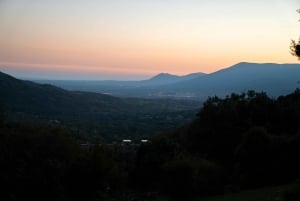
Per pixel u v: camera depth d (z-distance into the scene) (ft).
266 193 71.05
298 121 107.76
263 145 86.79
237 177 87.51
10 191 58.85
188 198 66.80
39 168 61.46
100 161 65.05
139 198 80.53
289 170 86.38
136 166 98.17
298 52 57.31
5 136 62.80
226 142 110.11
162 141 102.78
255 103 113.70
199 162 84.28
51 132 68.44
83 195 64.39
